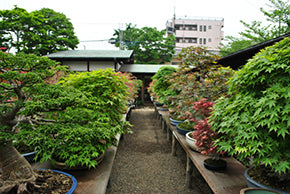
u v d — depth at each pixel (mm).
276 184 1351
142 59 20297
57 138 1404
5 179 1235
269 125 1215
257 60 1443
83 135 1493
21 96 1324
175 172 2906
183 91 3367
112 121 2357
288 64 1264
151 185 2516
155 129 5766
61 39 12695
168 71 5398
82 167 1861
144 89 11781
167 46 19016
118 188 2424
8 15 10203
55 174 1534
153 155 3619
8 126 1288
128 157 3500
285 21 7922
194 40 31109
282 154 1258
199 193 2332
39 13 12383
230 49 11539
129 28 20156
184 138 2936
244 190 1229
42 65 1333
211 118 1789
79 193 1484
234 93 1759
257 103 1326
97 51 11578
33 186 1285
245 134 1331
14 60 1188
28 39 10992
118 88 2625
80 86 2438
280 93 1243
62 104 1367
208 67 3107
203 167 1931
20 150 1927
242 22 8805
